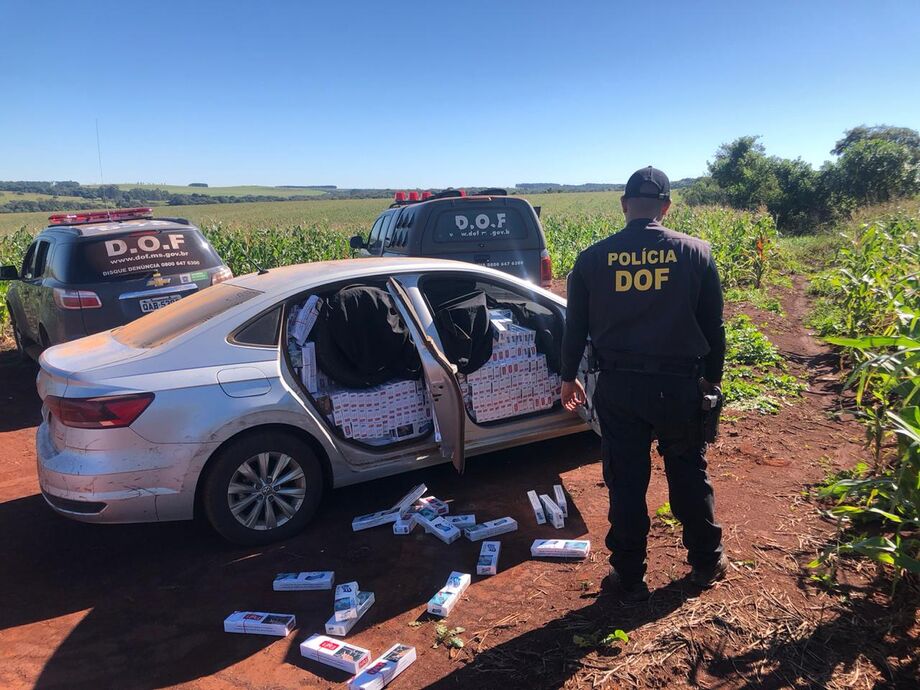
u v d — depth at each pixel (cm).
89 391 323
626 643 258
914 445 253
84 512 326
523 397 430
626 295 263
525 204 782
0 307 969
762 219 1309
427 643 270
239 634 284
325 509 400
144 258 620
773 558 311
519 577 316
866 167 2952
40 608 306
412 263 420
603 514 377
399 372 401
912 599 273
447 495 412
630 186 274
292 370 366
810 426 493
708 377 277
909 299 493
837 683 232
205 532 378
